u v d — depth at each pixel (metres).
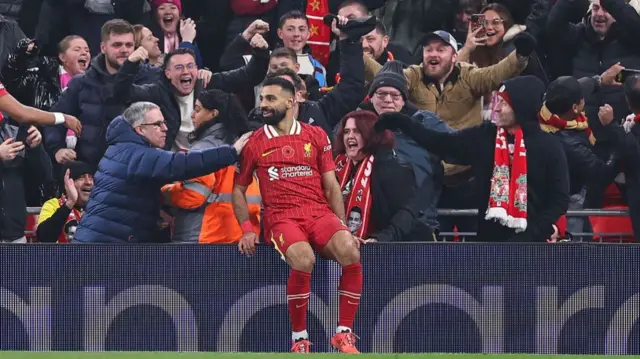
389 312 19.64
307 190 18.64
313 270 19.56
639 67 27.16
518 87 20.48
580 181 23.27
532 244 19.61
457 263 19.66
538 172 20.59
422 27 29.50
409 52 28.97
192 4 30.22
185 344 19.80
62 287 19.88
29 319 19.91
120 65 25.19
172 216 21.80
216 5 29.84
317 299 19.59
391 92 22.78
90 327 19.84
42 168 23.64
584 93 25.75
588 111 25.67
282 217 18.53
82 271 19.88
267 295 19.69
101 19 29.28
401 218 20.58
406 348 19.67
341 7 27.55
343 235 18.31
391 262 19.64
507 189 20.44
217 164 19.41
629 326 19.61
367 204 20.69
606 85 25.78
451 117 25.19
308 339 19.38
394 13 29.69
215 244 19.73
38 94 26.14
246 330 19.73
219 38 30.03
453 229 22.62
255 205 21.09
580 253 19.61
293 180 18.61
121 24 25.25
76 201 22.23
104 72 25.20
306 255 18.12
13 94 25.80
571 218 23.73
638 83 22.83
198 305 19.77
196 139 22.05
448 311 19.66
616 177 22.55
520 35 23.81
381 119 20.86
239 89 25.02
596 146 24.59
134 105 20.70
